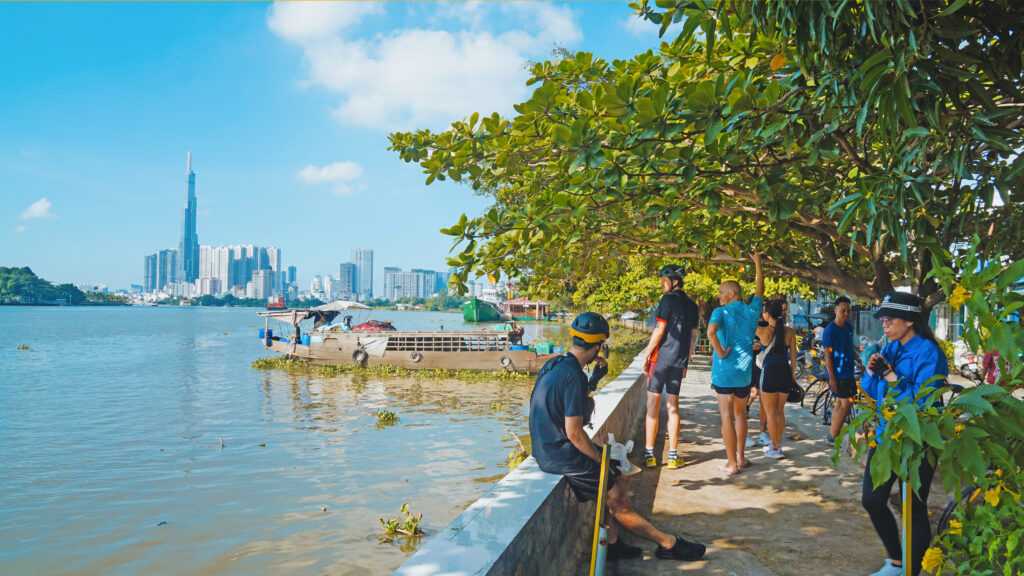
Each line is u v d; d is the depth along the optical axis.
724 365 5.96
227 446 15.43
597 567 3.03
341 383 28.00
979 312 2.41
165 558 8.65
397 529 9.55
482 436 16.52
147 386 26.69
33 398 23.31
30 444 15.73
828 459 6.52
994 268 2.45
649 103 4.36
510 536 2.57
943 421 2.39
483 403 22.28
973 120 3.31
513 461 12.86
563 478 3.49
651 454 6.23
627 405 7.18
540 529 3.01
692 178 5.02
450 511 10.41
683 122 4.57
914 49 2.79
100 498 11.36
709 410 9.83
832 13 3.15
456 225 6.14
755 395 8.49
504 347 32.69
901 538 3.48
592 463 3.53
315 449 15.05
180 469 13.30
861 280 7.61
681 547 3.91
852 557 3.96
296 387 26.59
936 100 3.06
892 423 2.47
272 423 18.44
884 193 3.77
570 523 3.68
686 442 7.45
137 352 45.34
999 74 3.59
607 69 6.44
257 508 10.71
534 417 3.59
